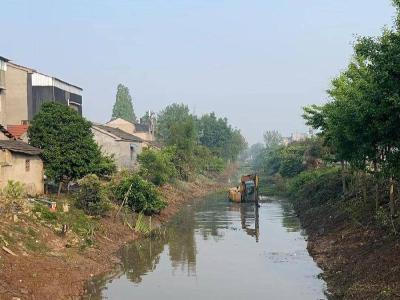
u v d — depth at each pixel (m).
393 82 15.14
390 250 18.52
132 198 34.81
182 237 32.69
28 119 44.94
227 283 21.55
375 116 16.47
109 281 21.84
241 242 30.83
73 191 35.62
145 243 30.41
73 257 22.73
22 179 30.25
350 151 23.97
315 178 49.59
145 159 50.00
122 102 116.81
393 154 17.64
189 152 68.88
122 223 32.03
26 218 24.03
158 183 50.44
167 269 24.12
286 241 30.70
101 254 25.06
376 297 15.79
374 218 23.73
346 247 22.98
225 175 105.56
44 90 47.06
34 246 21.77
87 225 27.45
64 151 32.38
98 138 51.78
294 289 20.20
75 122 33.06
